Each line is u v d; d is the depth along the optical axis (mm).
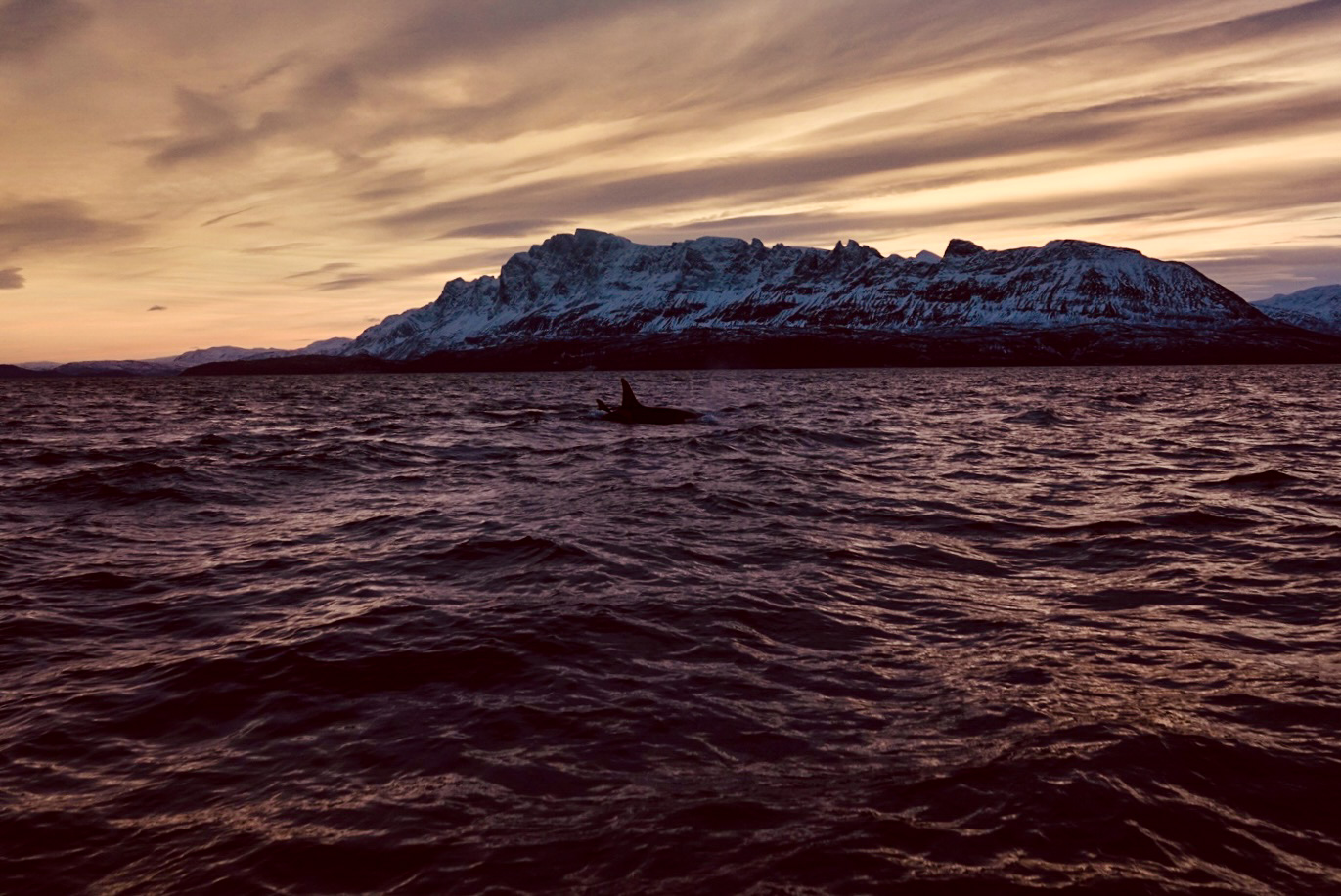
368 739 6438
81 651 8680
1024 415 45969
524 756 6070
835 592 10438
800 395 82188
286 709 7047
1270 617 9148
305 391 126500
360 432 39000
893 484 19609
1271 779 5547
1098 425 38875
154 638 9094
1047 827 5008
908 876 4535
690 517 15484
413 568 11984
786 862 4688
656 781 5680
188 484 20797
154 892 4578
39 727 6766
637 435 33094
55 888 4621
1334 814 5129
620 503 17156
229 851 4945
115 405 81062
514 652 8227
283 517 16625
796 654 8188
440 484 20938
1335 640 8344
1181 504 16156
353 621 9430
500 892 4473
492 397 92250
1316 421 40688
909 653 8203
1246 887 4441
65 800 5586
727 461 24453
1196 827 4992
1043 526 14453
